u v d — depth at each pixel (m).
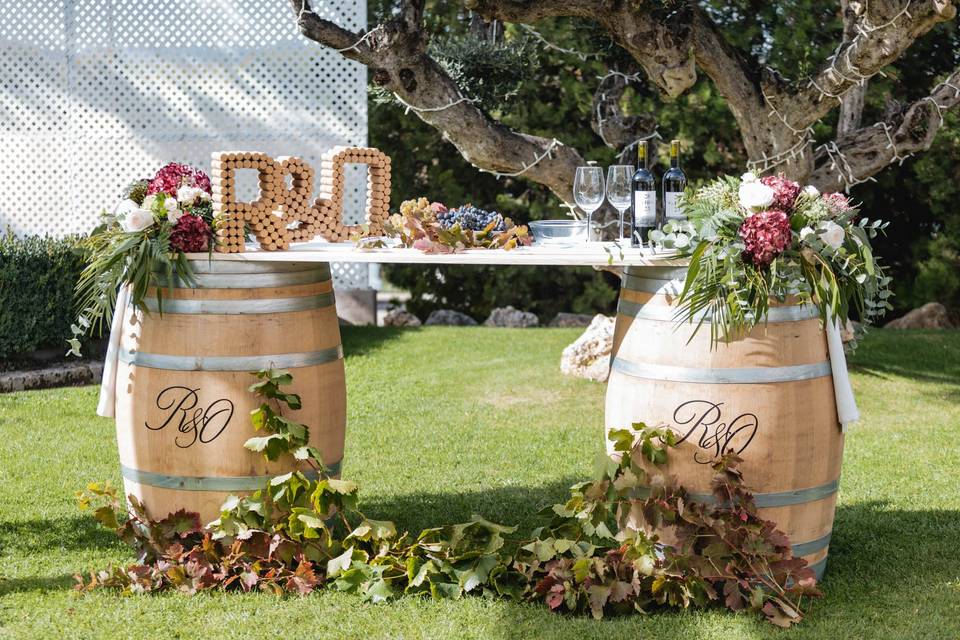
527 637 3.59
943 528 4.77
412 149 12.34
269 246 4.09
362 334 10.19
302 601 3.88
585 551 4.00
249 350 3.99
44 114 10.73
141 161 10.81
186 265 3.96
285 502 4.04
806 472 3.83
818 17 10.57
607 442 4.05
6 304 8.05
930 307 11.12
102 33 10.65
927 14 5.30
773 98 6.10
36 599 3.92
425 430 6.75
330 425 4.20
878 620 3.71
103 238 4.22
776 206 3.74
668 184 4.03
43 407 7.27
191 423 4.00
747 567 3.79
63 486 5.47
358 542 4.18
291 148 10.80
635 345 3.89
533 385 7.88
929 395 7.60
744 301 3.62
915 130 6.63
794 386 3.76
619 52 6.71
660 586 3.78
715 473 3.75
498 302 12.35
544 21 11.00
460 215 4.33
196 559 4.05
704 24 6.04
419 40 5.68
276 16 10.59
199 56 10.71
